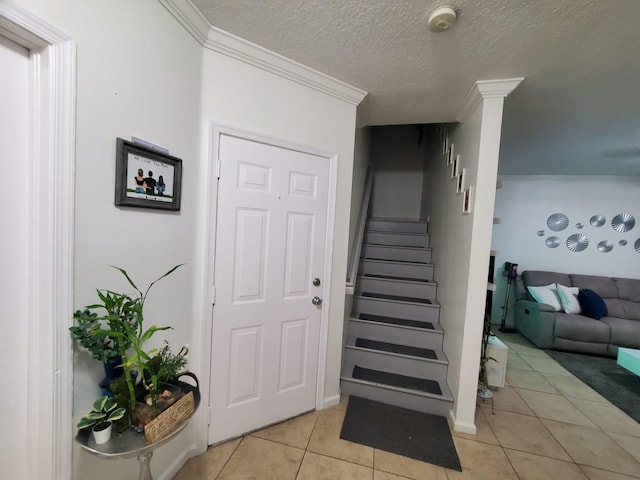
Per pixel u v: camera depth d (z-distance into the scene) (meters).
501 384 2.50
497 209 4.52
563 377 2.84
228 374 1.69
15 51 0.80
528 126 2.50
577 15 1.20
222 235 1.60
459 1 1.17
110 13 0.99
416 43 1.45
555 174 4.27
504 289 4.50
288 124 1.77
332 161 1.97
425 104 2.13
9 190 0.81
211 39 1.48
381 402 2.19
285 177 1.80
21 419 0.88
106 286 1.03
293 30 1.42
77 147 0.91
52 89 0.83
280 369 1.89
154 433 0.91
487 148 1.80
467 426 1.91
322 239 1.99
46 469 0.89
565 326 3.45
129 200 1.10
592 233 4.25
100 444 0.89
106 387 1.02
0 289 0.81
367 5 1.22
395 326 2.59
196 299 1.55
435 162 3.45
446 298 2.48
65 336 0.90
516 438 1.89
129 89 1.08
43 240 0.85
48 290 0.86
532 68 1.60
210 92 1.51
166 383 1.12
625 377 2.86
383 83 1.86
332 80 1.83
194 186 1.49
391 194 4.43
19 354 0.86
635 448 1.85
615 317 3.67
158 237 1.27
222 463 1.57
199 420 1.59
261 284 1.76
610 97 1.90
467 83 1.80
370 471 1.57
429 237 3.58
